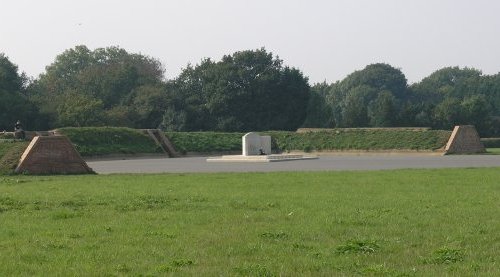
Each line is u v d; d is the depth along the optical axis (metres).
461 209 20.34
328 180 32.69
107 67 131.88
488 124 112.75
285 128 110.06
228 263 12.88
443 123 110.75
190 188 28.80
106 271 12.15
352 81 196.50
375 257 13.31
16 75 101.94
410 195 24.92
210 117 110.06
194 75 118.75
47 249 14.40
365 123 113.38
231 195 25.33
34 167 42.16
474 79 170.75
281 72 112.69
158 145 78.56
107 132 75.12
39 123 90.56
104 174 41.19
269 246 14.55
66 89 125.62
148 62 149.38
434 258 13.07
